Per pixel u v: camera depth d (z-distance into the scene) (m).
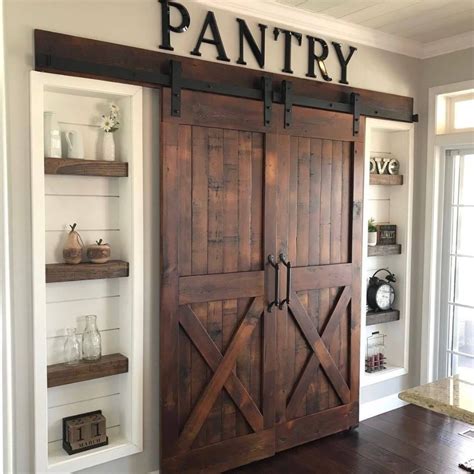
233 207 3.05
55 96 2.64
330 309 3.54
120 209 2.84
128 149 2.75
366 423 3.81
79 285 2.76
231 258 3.06
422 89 4.02
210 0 2.92
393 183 3.97
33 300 2.46
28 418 2.49
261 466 3.19
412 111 3.98
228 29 3.03
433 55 3.94
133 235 2.75
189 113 2.85
